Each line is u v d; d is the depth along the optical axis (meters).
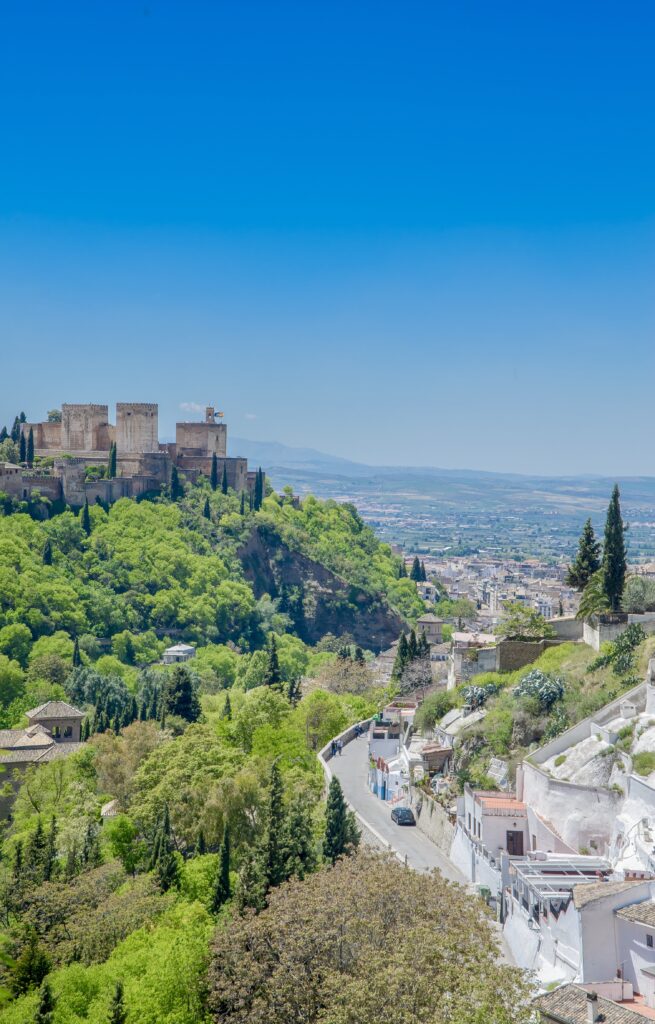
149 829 130.38
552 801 106.00
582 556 186.62
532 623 164.12
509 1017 70.75
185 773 135.38
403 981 73.12
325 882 87.94
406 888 83.69
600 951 83.31
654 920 80.94
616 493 155.25
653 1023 71.94
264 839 107.62
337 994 75.12
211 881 113.31
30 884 122.31
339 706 184.25
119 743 164.50
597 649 143.88
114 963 98.00
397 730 163.88
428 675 195.25
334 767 156.00
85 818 138.00
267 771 139.25
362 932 81.56
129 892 111.75
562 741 114.56
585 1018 73.12
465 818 113.88
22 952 105.19
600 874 94.50
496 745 126.94
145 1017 89.62
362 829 124.62
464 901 83.56
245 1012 85.25
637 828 97.56
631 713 112.88
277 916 87.06
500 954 80.12
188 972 91.44
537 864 96.69
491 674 150.75
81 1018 94.56
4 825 167.25
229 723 178.62
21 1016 95.62
